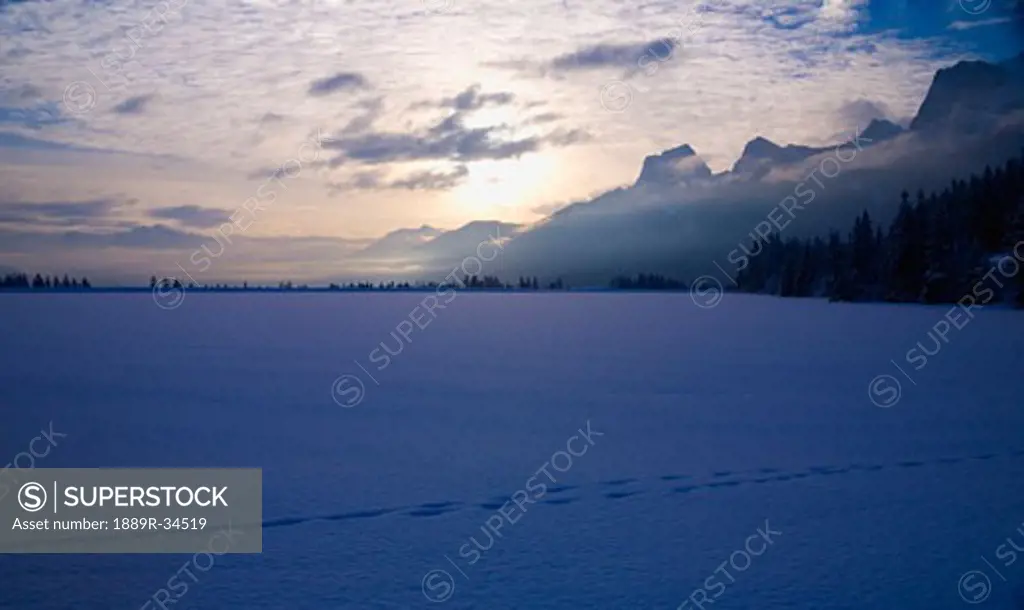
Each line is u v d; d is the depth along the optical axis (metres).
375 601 5.14
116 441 9.78
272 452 9.18
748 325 29.16
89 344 22.31
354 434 10.10
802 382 14.62
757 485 7.72
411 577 5.52
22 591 5.35
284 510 7.01
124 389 13.95
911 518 6.71
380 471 8.29
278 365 17.52
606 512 6.92
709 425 10.66
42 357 19.11
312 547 6.10
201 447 9.44
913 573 5.55
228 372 16.34
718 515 6.82
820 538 6.25
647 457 8.87
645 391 13.64
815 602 5.10
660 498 7.33
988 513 6.83
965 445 9.42
